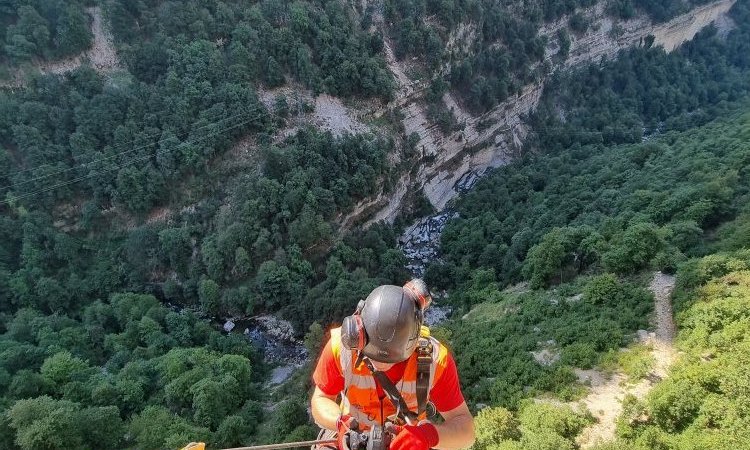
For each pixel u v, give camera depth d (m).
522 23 113.25
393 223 92.19
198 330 69.38
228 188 79.19
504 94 108.06
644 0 135.00
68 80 78.50
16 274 72.56
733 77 148.00
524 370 45.78
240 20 84.12
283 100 82.25
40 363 61.97
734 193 66.69
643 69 135.38
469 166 107.94
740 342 39.78
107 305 71.81
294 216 75.56
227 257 73.69
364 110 89.31
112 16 79.06
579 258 65.44
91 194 79.25
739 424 31.94
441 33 98.69
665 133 115.81
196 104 79.44
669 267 54.69
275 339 72.19
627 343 46.50
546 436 35.06
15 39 74.56
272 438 50.06
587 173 94.62
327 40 86.12
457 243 85.06
